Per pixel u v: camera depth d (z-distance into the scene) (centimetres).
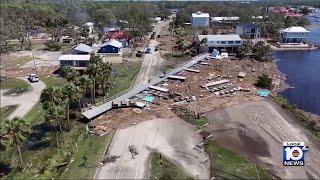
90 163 5319
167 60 11619
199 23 18862
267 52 11756
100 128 6481
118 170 5131
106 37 15162
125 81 9312
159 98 7956
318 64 11544
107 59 11188
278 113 7238
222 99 7944
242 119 6919
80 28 17112
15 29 15275
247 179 4922
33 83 9219
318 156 5547
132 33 14888
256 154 5616
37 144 5928
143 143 5938
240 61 11338
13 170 5228
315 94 8588
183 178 4919
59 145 5856
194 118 6938
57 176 5009
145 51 12688
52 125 6212
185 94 8200
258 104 7700
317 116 7256
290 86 9181
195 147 5822
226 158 5484
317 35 17450
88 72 7744
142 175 4997
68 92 6209
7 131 4853
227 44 12356
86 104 7469
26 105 7669
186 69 10194
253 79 9488
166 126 6581
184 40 14312
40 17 19300
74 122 6731
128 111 7256
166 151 5678
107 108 7225
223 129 6494
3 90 8700
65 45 14288
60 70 10338
